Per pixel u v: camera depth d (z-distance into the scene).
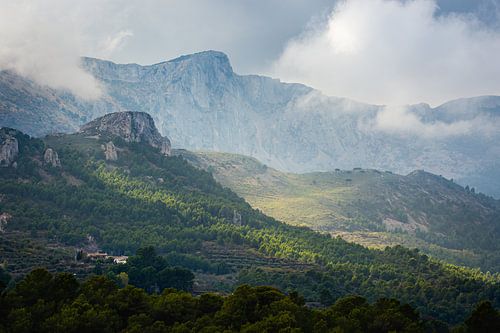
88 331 169.62
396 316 187.50
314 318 183.38
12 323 169.50
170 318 187.88
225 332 165.38
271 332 166.25
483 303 189.00
